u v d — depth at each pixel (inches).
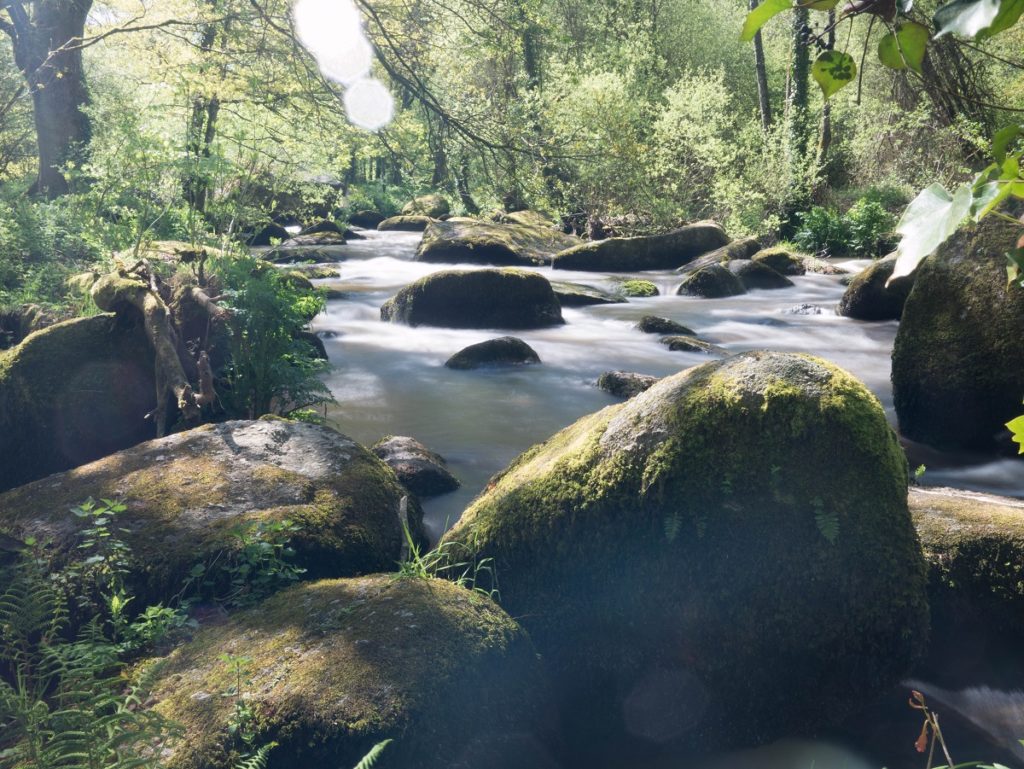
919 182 856.3
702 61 1182.3
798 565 120.8
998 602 140.8
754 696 122.4
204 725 102.9
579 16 1110.4
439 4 386.6
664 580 126.6
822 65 35.6
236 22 427.8
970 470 237.6
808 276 635.5
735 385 129.9
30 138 898.7
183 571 140.3
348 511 160.6
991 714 131.5
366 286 577.3
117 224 393.4
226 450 175.6
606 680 129.3
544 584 136.4
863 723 127.3
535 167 402.6
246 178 463.8
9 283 380.5
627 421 139.3
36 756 88.7
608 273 672.4
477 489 224.1
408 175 437.4
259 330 242.4
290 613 124.3
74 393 230.7
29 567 125.3
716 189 813.2
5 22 617.9
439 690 106.3
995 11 25.7
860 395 125.3
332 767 97.7
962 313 251.4
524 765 108.5
